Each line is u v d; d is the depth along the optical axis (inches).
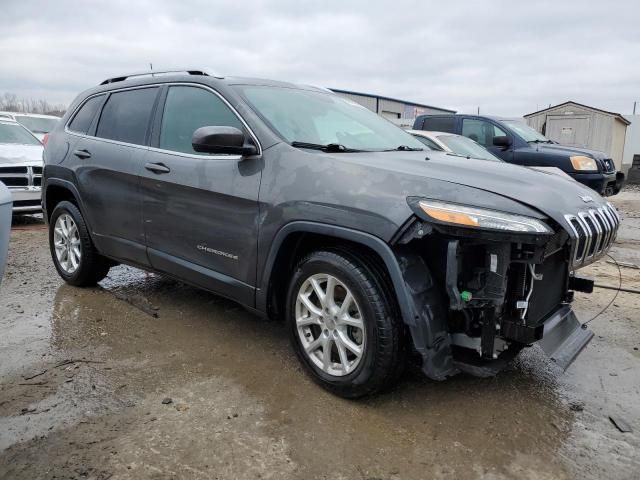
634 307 179.8
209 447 97.7
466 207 97.8
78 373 125.6
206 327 155.1
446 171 112.0
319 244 121.8
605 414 111.7
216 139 119.1
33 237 289.4
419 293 101.3
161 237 150.2
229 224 129.8
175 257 148.1
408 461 94.9
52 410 109.3
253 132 128.5
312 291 119.6
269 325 157.5
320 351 119.9
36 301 176.6
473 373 104.0
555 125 812.6
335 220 108.3
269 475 90.6
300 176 117.0
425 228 98.2
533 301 111.9
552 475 91.8
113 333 149.8
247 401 114.0
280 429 103.7
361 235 104.5
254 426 104.7
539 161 343.9
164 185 145.4
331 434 102.3
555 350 112.3
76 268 186.4
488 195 101.0
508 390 121.1
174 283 198.2
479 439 101.8
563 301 126.3
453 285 98.9
